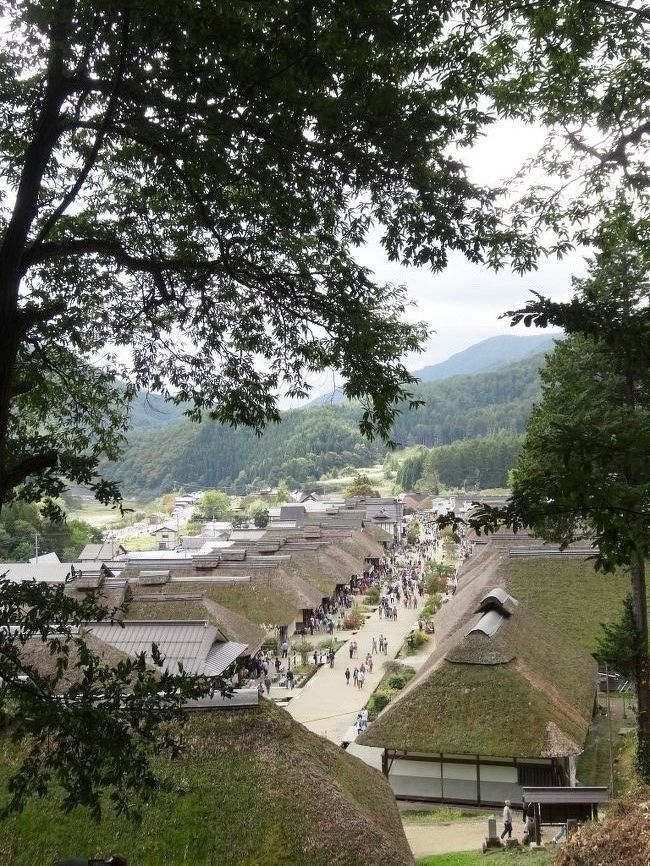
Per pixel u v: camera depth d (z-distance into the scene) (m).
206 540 85.56
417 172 7.07
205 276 8.05
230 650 27.95
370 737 21.58
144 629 26.70
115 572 53.44
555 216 11.34
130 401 10.09
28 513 81.12
